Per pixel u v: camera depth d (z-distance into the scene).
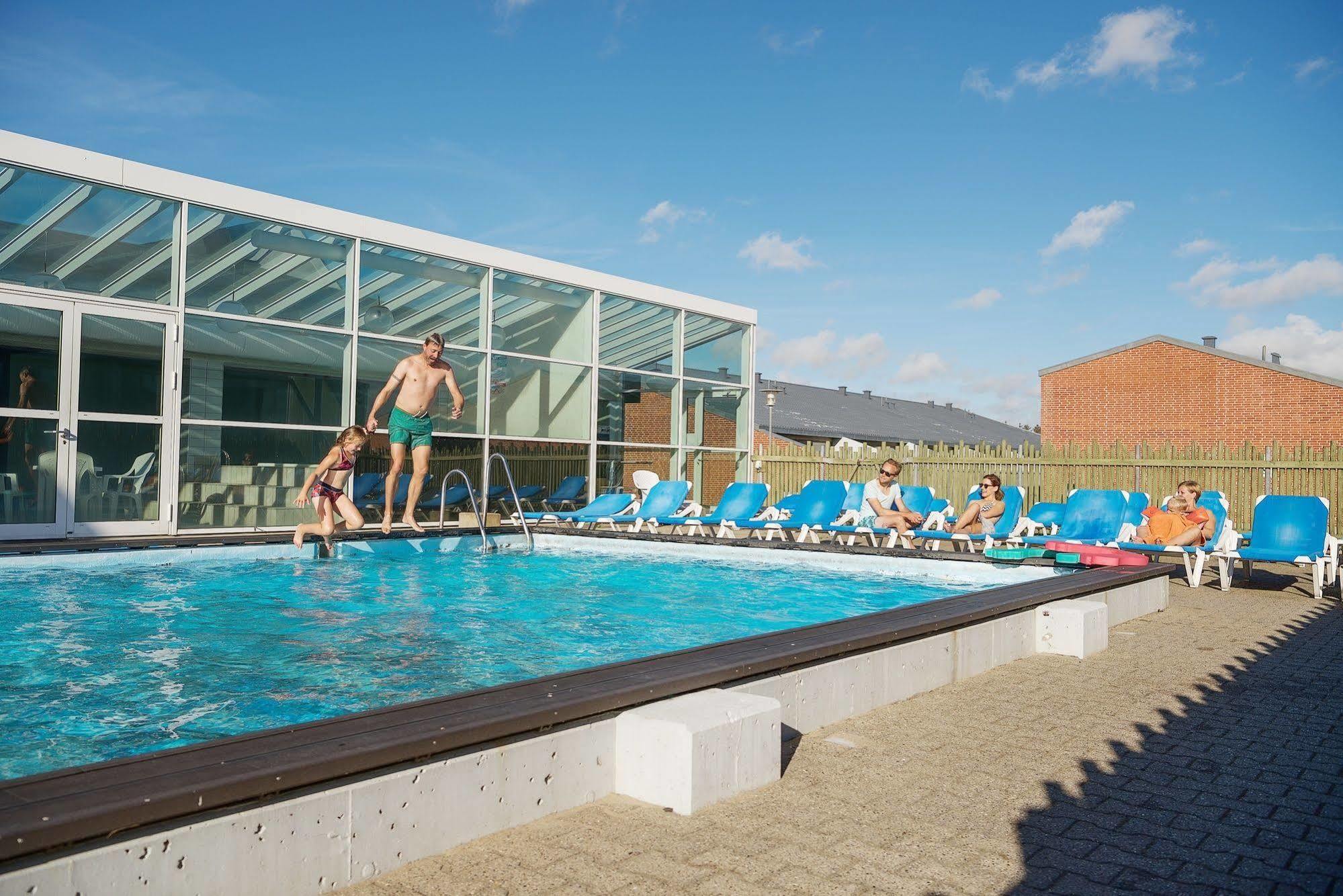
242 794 1.94
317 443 10.20
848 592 7.27
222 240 9.44
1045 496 14.89
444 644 4.91
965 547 10.71
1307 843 2.57
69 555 7.21
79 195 8.51
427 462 10.35
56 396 8.36
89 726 3.25
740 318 15.59
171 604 5.98
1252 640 5.85
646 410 14.11
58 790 1.85
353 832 2.17
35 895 1.65
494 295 11.95
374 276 10.74
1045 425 31.19
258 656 4.52
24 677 4.00
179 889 1.85
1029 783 3.04
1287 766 3.28
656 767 2.78
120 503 8.73
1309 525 8.76
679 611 6.36
